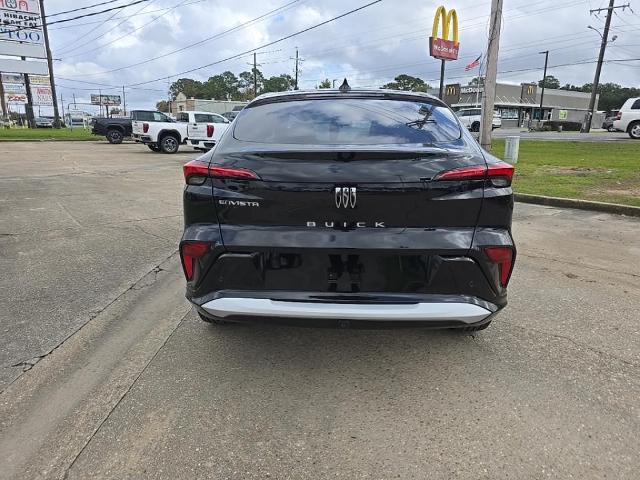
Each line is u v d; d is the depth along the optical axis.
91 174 12.95
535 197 8.43
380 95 3.43
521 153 16.31
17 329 3.56
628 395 2.75
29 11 42.03
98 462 2.24
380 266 2.61
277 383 2.89
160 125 20.61
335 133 3.01
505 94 72.06
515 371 3.01
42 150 22.08
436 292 2.63
